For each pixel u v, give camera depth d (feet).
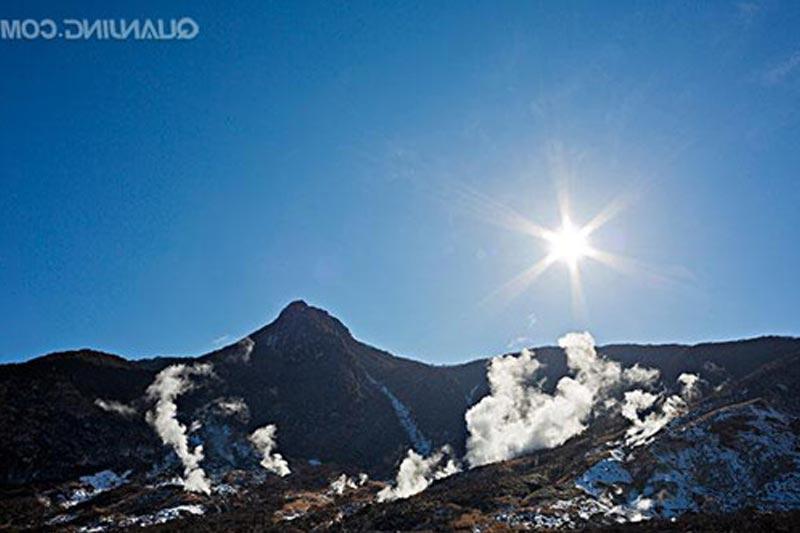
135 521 409.69
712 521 281.13
